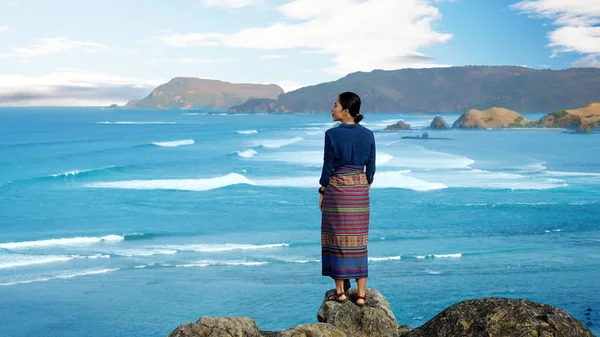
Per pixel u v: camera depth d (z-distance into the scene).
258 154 65.94
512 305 3.47
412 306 15.59
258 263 20.80
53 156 65.69
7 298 16.67
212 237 25.44
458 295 16.62
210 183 41.75
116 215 30.89
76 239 24.61
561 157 67.62
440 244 23.78
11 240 24.78
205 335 3.57
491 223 28.28
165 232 26.48
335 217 4.15
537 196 36.50
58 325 14.48
